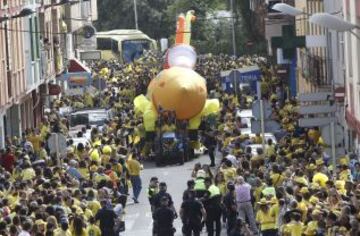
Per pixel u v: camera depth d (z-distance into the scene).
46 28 120.75
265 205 54.56
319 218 47.38
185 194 57.50
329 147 57.19
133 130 91.62
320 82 90.94
